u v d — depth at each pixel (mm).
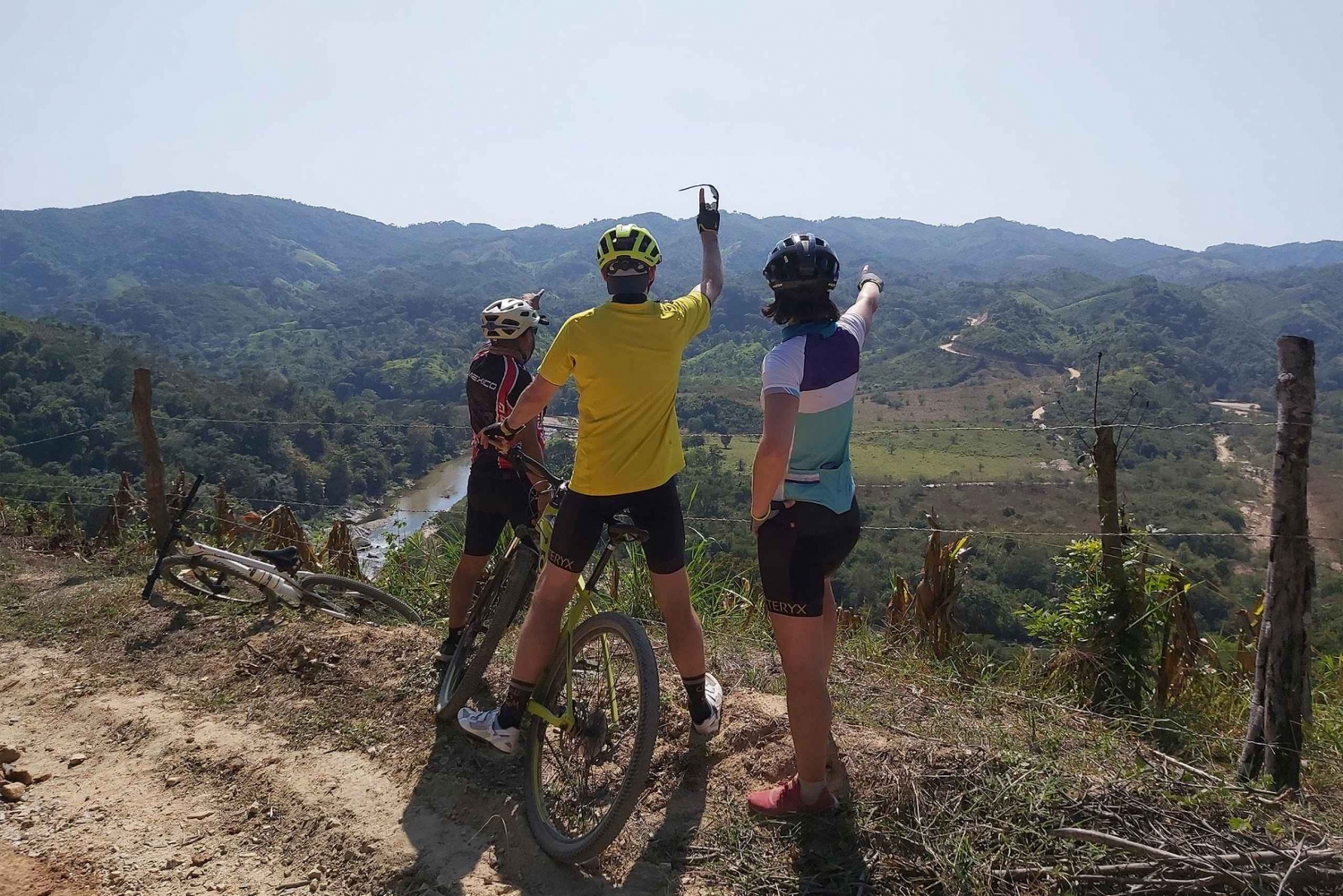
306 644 4371
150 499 7062
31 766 3658
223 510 7996
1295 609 3275
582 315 2893
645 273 2908
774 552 2600
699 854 2674
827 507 2594
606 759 2967
